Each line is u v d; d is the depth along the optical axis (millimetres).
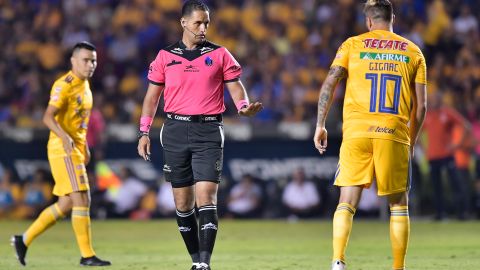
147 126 29312
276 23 93250
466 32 89125
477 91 78688
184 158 28844
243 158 67000
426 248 41750
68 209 34938
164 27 89688
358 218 66062
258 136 66938
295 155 66875
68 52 87875
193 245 30031
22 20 92812
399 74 26078
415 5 91500
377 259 36250
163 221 64188
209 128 28562
